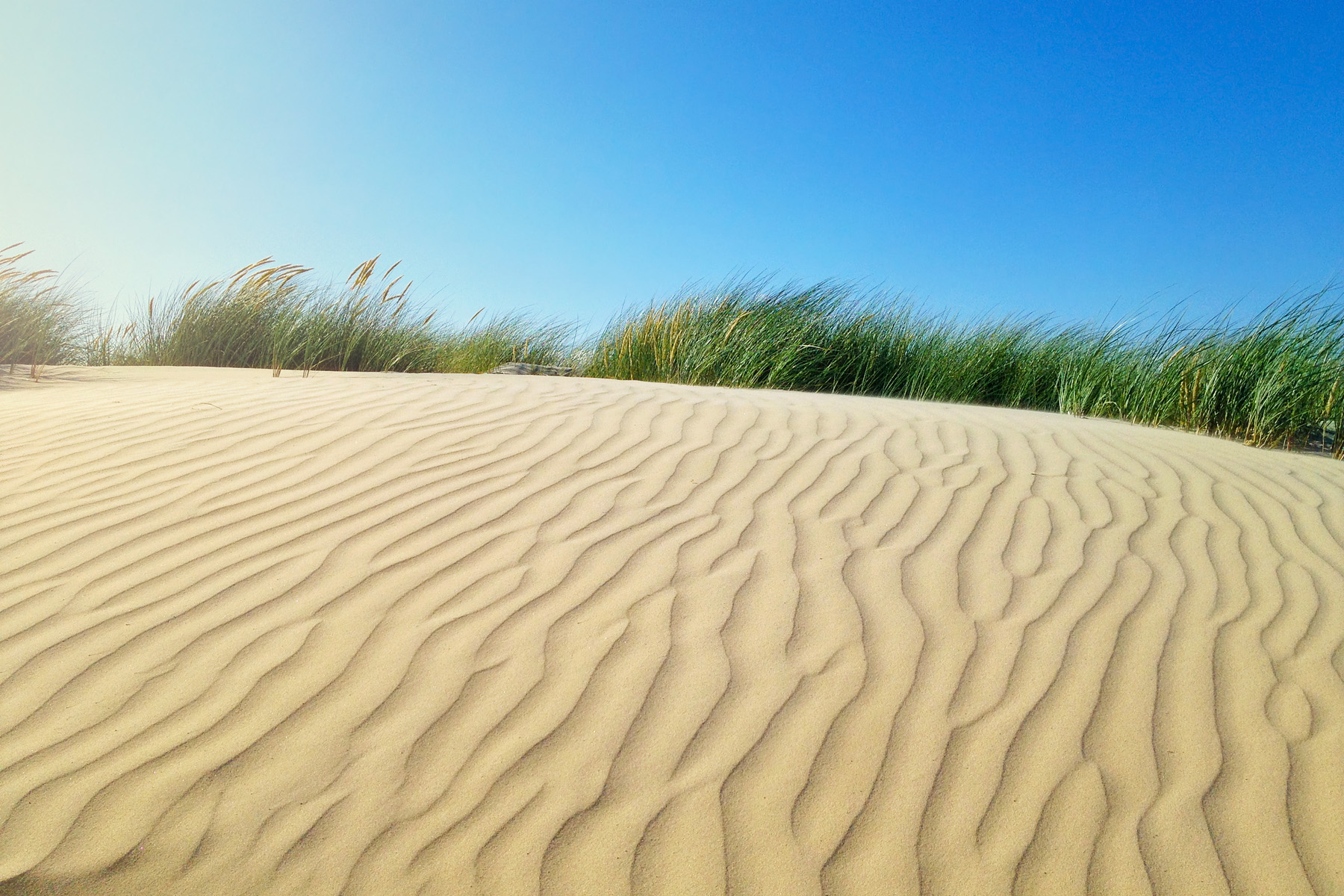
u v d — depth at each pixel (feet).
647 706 7.31
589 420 15.06
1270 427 18.90
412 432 13.89
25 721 6.95
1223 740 7.05
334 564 9.41
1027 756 6.86
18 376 22.63
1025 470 13.32
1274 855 5.99
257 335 30.07
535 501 11.25
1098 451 14.90
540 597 8.88
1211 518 11.64
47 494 11.05
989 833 6.15
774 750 6.87
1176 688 7.70
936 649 8.18
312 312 30.50
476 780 6.52
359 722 7.06
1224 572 9.95
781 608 8.80
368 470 12.12
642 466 12.67
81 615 8.35
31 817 6.07
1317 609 9.11
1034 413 20.83
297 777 6.50
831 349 28.76
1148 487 12.83
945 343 29.55
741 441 14.05
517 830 6.11
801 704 7.38
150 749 6.70
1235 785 6.57
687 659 7.93
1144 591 9.39
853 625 8.53
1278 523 11.62
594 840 6.05
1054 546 10.46
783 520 10.90
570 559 9.68
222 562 9.39
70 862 5.75
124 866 5.75
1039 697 7.55
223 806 6.22
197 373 23.54
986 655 8.11
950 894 5.71
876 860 5.93
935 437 15.08
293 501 10.99
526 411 15.52
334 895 5.63
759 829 6.16
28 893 5.54
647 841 6.06
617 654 7.97
